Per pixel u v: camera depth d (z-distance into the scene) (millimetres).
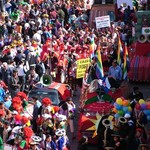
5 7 37562
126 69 23406
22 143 15594
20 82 23578
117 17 39094
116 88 20625
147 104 18453
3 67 23000
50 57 26016
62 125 17156
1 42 30453
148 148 15664
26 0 40781
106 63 25781
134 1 40031
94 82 20531
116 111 18297
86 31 33250
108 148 16312
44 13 37531
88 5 44062
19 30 32781
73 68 25359
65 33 33375
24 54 25891
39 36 31125
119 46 24781
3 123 16734
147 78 27203
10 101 19453
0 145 15742
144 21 27172
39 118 17359
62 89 21734
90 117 18859
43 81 22156
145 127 18234
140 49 27359
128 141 16484
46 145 16031
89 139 18500
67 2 42688
